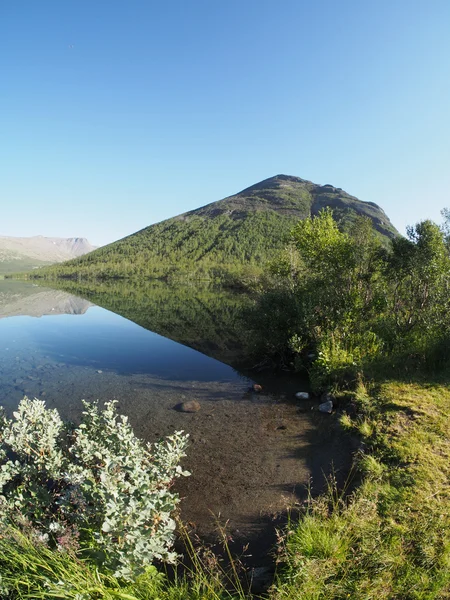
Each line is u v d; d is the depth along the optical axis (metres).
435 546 3.83
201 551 4.59
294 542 4.11
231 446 7.34
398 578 3.51
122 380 11.79
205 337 19.12
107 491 3.52
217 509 5.47
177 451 4.93
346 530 4.03
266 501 5.59
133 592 3.38
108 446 4.96
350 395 8.88
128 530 3.30
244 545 4.68
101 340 18.33
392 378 9.20
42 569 3.49
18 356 14.86
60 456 4.81
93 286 69.12
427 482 4.99
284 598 3.34
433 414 7.12
